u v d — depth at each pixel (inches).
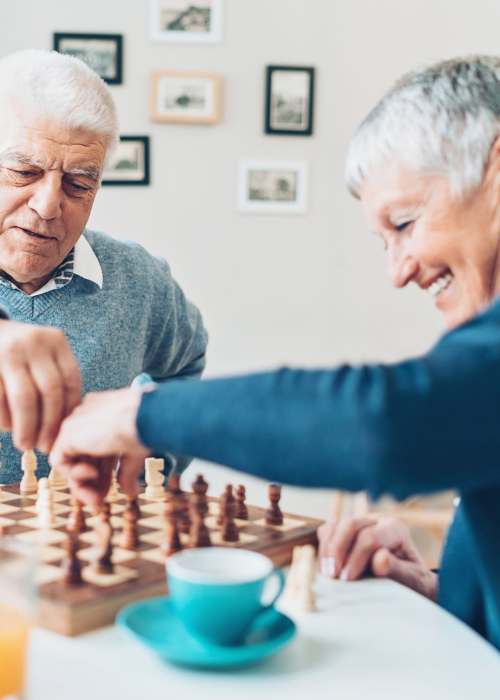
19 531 49.1
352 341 133.6
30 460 59.9
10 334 46.6
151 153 128.6
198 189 129.9
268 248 131.4
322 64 130.0
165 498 59.0
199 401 33.8
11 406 45.3
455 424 30.9
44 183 69.7
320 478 32.0
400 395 30.9
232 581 32.6
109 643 35.6
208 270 131.0
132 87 127.9
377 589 44.6
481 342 32.9
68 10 126.5
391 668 34.3
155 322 86.4
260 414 32.3
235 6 128.3
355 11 129.6
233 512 50.8
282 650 35.8
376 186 43.1
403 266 44.2
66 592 37.9
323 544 48.8
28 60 70.2
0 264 74.4
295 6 128.9
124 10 127.0
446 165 40.4
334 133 131.0
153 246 130.0
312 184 131.1
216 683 32.3
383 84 131.0
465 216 41.2
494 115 39.9
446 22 130.7
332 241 132.0
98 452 38.3
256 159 130.1
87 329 79.8
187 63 128.4
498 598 39.9
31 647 35.0
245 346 132.3
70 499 58.0
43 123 68.2
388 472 30.8
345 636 37.6
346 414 31.0
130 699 30.6
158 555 44.3
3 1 125.5
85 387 79.0
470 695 32.0
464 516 40.9
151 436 34.9
